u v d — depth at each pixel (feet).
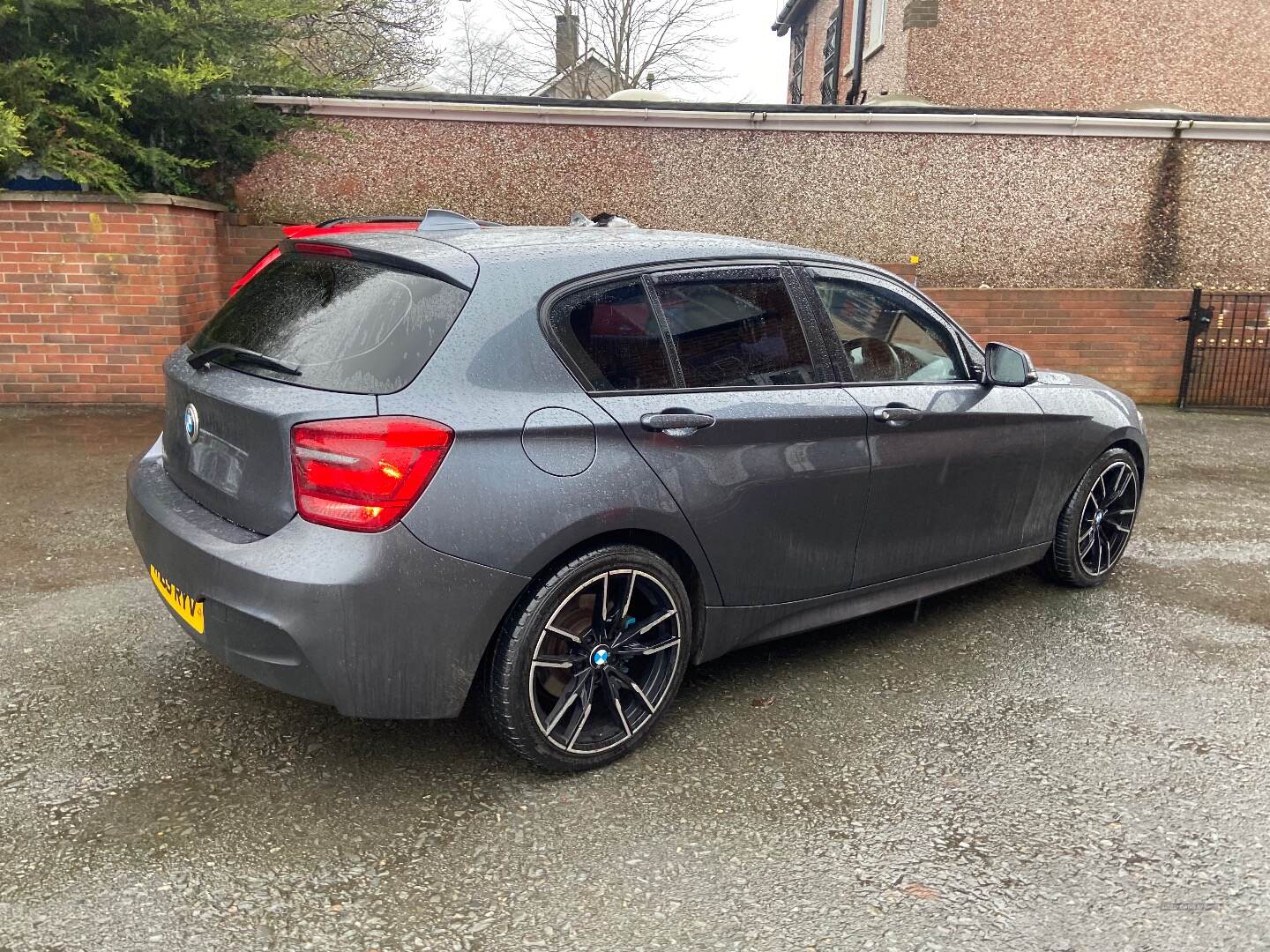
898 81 47.80
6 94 22.67
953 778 9.89
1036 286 34.53
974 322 33.22
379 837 8.55
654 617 9.98
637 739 10.09
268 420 8.41
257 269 15.66
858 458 11.46
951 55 46.34
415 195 31.07
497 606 8.74
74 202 24.21
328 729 10.34
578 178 31.78
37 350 24.94
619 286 9.94
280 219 30.48
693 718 11.00
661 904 7.85
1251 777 10.07
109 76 23.30
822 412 11.05
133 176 26.32
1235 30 46.70
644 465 9.57
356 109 29.91
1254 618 14.55
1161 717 11.33
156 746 9.85
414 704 8.67
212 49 25.32
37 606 13.10
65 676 11.21
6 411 24.61
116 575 14.30
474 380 8.74
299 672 8.32
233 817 8.73
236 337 9.88
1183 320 33.63
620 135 31.63
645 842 8.66
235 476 8.89
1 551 15.10
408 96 30.22
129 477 10.77
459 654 8.67
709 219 32.68
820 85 75.15
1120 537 15.78
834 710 11.29
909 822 9.10
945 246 33.99
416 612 8.37
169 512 9.35
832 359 11.57
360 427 8.16
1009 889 8.18
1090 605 14.92
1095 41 46.60
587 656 9.55
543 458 8.89
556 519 8.89
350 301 9.27
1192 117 33.53
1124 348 33.86
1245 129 33.37
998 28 46.21
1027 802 9.50
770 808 9.25
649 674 10.27
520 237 10.26
